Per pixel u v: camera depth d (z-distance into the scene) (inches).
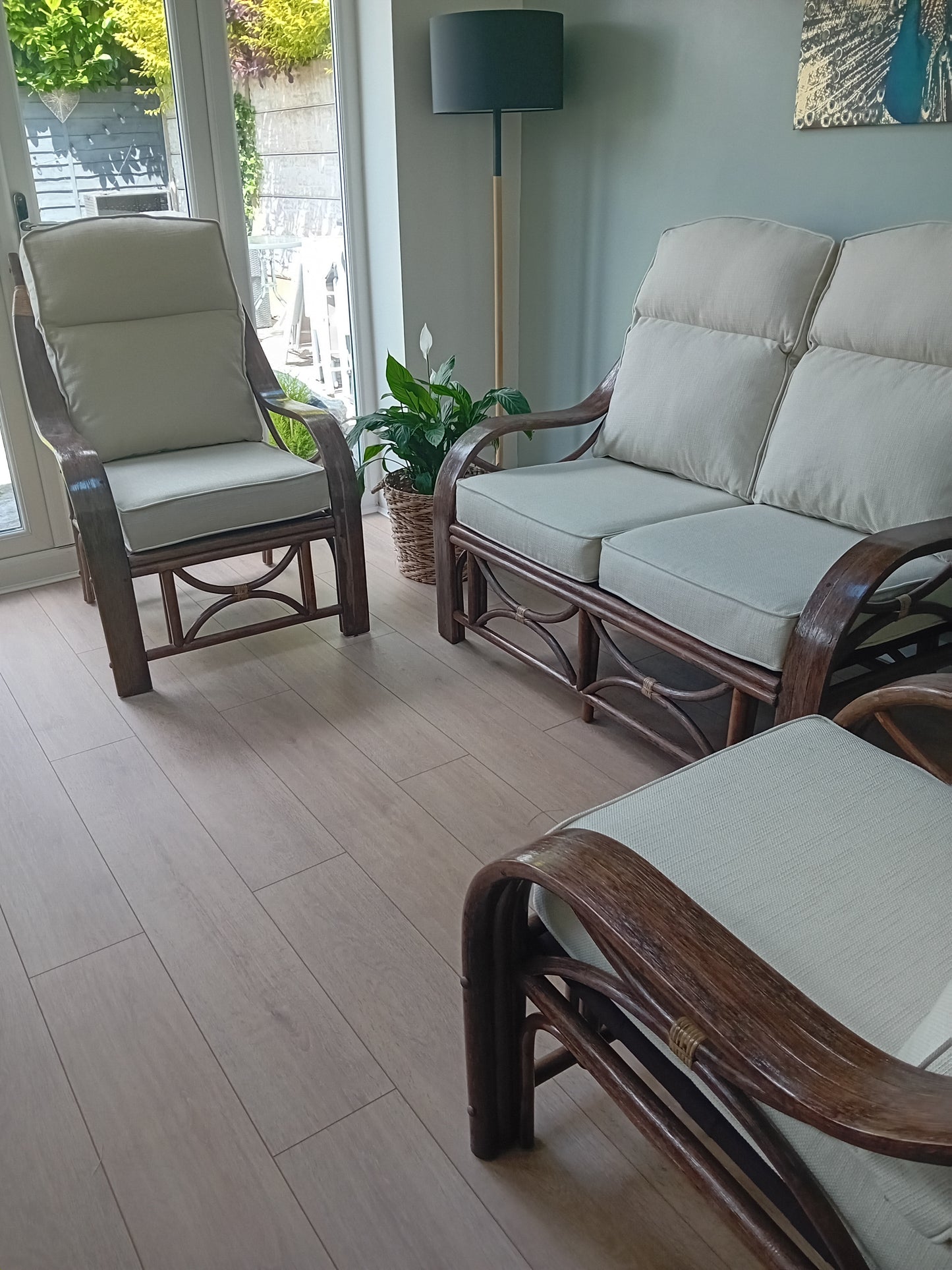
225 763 84.7
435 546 102.7
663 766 83.9
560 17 106.7
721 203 105.8
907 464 76.3
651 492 92.4
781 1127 35.4
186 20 111.5
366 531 138.5
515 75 106.0
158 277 107.1
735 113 101.2
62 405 101.4
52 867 72.1
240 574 123.4
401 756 85.4
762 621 67.9
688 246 97.7
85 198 112.8
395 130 120.0
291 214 126.6
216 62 114.8
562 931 44.9
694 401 93.4
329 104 124.6
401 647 105.4
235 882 70.4
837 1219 33.9
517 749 86.4
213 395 109.0
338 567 104.2
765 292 89.8
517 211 132.2
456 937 65.3
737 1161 38.4
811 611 66.0
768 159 99.7
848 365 83.5
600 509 87.5
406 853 73.3
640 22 107.7
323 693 96.0
